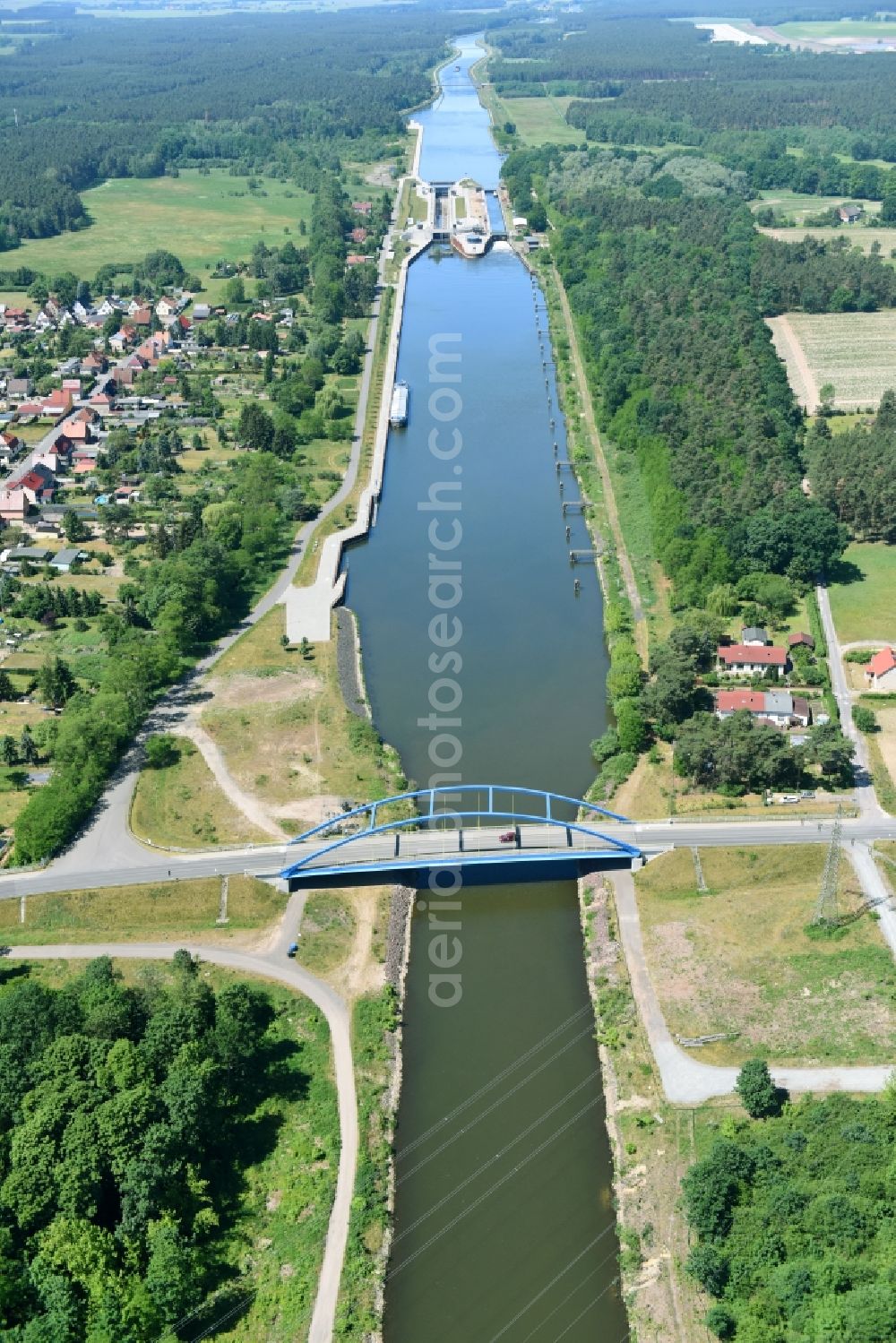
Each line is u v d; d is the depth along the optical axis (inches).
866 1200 7760.8
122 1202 7854.3
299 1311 7642.7
